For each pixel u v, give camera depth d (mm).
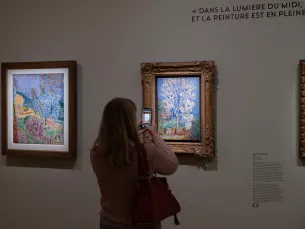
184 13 3539
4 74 3988
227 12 3434
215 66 3463
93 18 3789
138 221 2312
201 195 3525
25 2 4000
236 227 3451
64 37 3879
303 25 3279
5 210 4113
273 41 3340
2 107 4000
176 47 3564
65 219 3926
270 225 3381
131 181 2377
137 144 2371
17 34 4031
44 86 3877
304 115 3225
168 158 2389
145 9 3643
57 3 3896
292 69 3305
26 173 4051
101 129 2414
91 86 3801
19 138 3975
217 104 3469
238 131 3424
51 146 3883
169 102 3527
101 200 2561
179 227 3584
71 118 3781
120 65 3719
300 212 3318
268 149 3369
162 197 2377
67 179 3910
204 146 3412
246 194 3422
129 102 2443
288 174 3336
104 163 2432
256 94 3381
